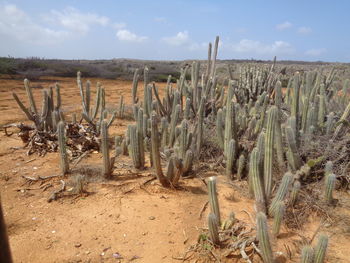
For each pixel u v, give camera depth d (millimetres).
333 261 2562
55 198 3461
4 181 3885
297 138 3982
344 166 3777
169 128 5121
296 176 3537
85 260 2539
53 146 4945
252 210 3309
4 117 7562
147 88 5680
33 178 3875
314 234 2762
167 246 2738
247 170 4020
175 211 3277
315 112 4188
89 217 3127
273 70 7691
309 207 3256
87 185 3785
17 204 3350
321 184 3596
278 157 3764
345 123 4047
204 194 3672
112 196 3525
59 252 2621
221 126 4344
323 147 3836
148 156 4832
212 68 6406
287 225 3049
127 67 32031
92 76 24938
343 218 3125
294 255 2619
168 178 3713
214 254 2570
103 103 5988
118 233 2893
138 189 3703
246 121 4516
